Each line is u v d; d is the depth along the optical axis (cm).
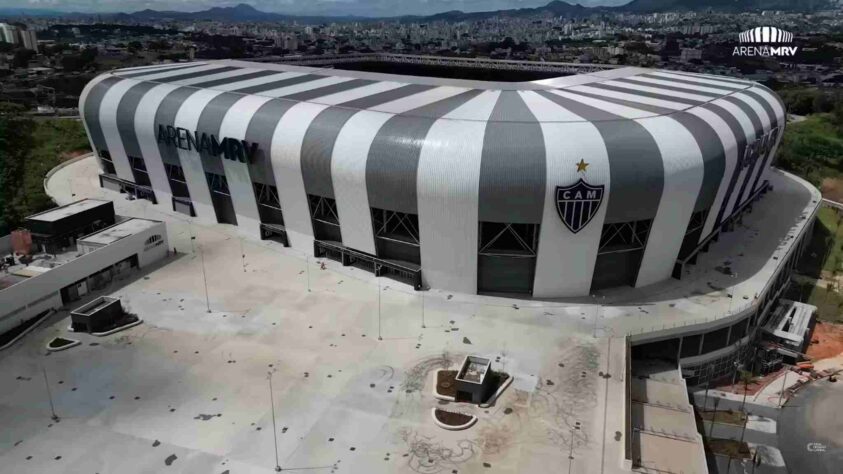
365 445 3397
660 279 5341
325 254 5900
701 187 5050
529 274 5016
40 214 5659
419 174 4738
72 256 5353
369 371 4075
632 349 4691
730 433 4334
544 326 4631
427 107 5531
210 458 3294
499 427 3553
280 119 5659
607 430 3544
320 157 5275
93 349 4338
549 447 3397
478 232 4819
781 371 5175
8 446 3384
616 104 5691
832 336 5769
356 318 4769
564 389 3897
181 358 4228
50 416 3631
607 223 4766
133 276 5503
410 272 5216
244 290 5231
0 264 5078
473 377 3853
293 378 3997
